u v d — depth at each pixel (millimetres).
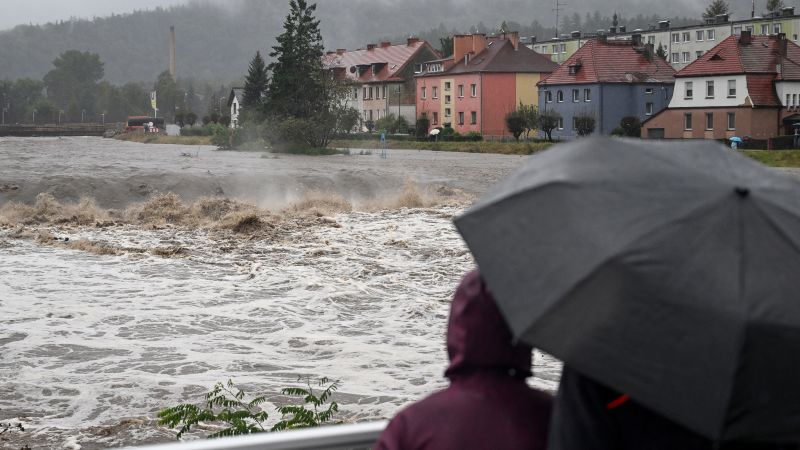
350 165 52688
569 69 87438
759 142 67875
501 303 1938
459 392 2086
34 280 16312
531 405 2084
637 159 2074
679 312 1827
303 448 2406
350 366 11117
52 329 12812
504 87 99250
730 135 74125
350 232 22719
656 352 1825
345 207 29000
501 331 2082
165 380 10453
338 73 125125
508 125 87188
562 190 2000
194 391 10016
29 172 39625
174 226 24062
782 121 73875
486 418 2047
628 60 87000
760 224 1938
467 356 2102
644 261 1861
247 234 22297
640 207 1951
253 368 11016
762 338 1801
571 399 1964
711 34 121438
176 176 37406
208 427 8500
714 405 1794
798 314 1832
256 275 16859
